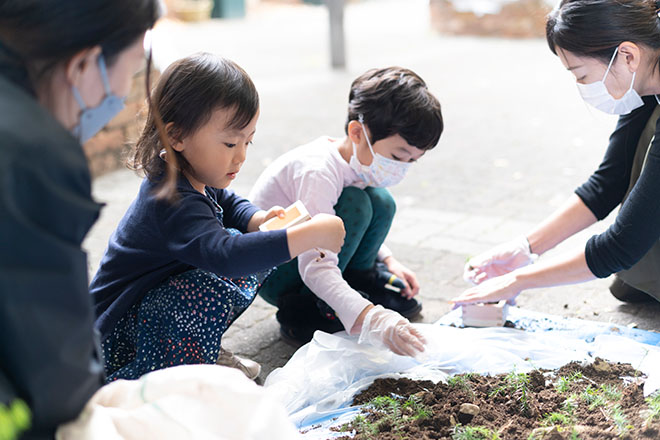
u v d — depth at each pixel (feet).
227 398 4.77
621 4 6.99
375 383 7.37
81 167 4.30
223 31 45.80
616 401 6.70
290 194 8.52
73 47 4.32
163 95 6.75
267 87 27.20
